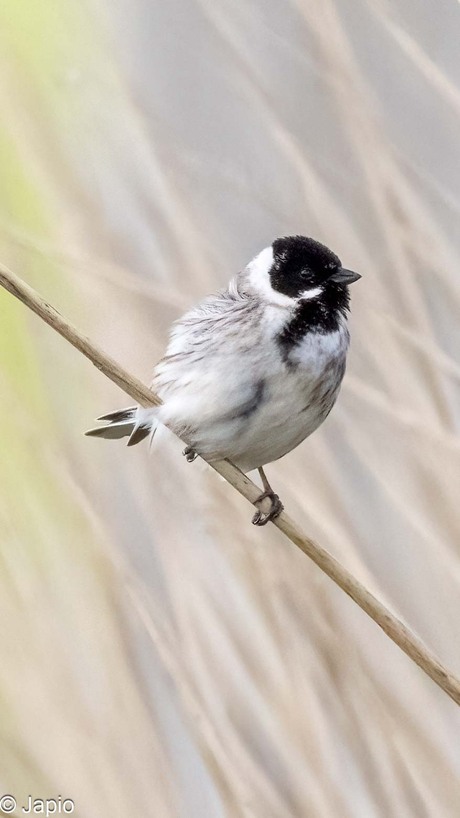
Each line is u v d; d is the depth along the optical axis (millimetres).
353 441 4410
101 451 4422
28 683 4379
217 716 4375
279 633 4391
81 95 4445
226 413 4379
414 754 4383
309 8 4426
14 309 4430
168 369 4391
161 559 4402
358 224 4414
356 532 4406
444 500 4398
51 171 4434
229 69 4438
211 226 4426
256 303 4387
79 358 4434
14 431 4410
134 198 4430
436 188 4414
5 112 4441
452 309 4406
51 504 4402
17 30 4457
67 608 4391
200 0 4445
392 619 4309
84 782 4367
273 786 4371
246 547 4406
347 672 4391
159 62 4449
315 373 4375
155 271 4418
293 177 4426
